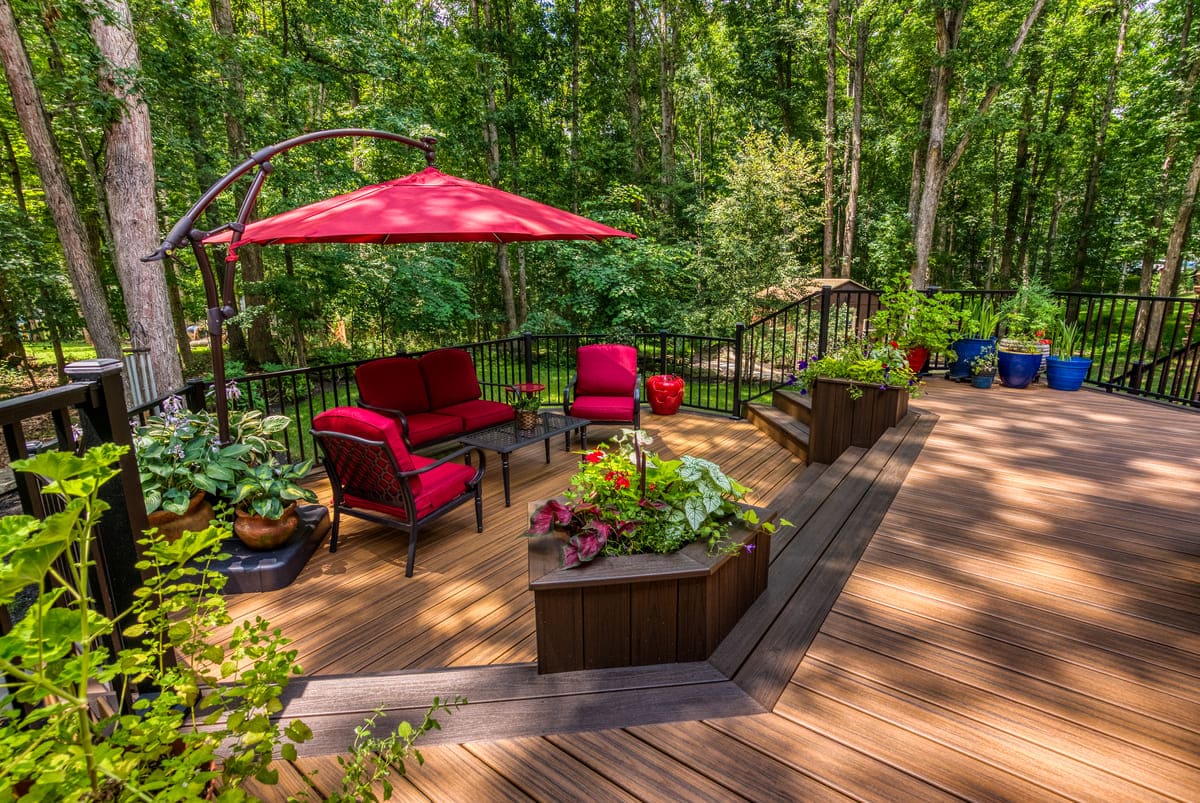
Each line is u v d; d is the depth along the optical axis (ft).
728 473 15.07
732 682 6.14
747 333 44.80
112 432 5.66
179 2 26.53
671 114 65.92
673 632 6.48
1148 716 5.47
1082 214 72.79
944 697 5.79
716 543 6.81
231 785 3.69
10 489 16.60
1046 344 19.07
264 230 11.39
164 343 25.36
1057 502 10.24
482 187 13.60
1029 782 4.81
